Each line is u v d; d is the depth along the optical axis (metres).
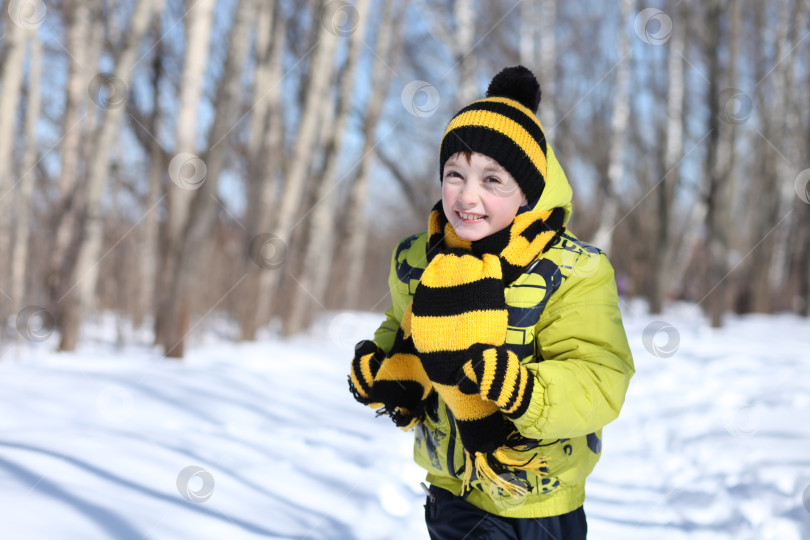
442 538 1.73
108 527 2.20
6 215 7.42
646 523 2.92
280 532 2.39
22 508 2.26
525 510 1.61
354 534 2.48
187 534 2.24
